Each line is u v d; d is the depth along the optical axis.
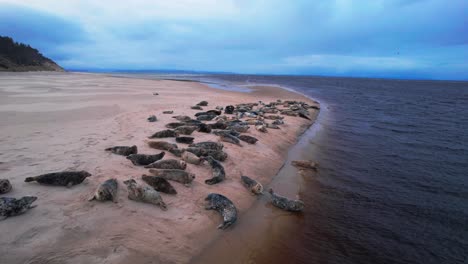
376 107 24.41
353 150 10.38
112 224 4.02
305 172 7.93
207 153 7.50
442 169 8.45
